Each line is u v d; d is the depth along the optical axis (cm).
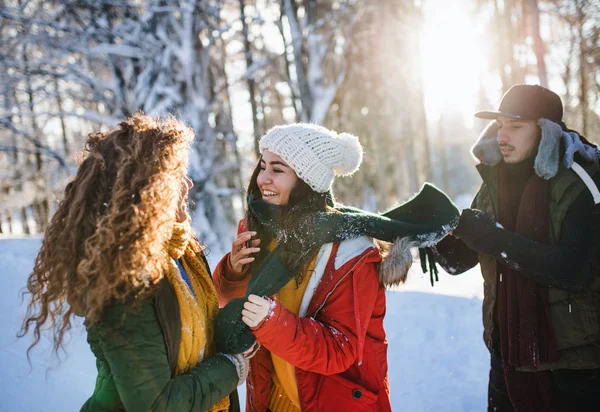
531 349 205
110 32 1062
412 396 312
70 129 1529
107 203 130
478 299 446
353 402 169
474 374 333
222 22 1234
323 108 1284
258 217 182
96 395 133
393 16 1417
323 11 1384
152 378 126
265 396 187
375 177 1980
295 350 154
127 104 1091
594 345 201
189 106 1070
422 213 190
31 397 261
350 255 167
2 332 315
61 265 129
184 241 147
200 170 1062
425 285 508
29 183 1575
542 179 210
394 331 396
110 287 123
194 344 142
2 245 622
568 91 1359
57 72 1113
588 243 198
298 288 173
